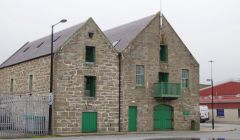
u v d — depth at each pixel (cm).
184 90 3869
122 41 3719
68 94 3150
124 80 3488
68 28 3669
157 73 3706
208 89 6444
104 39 3391
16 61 3928
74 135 2997
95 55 3325
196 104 3934
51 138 2672
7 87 4078
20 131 2923
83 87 3241
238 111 5838
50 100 2945
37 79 3381
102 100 3344
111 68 3419
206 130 3853
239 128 4294
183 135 3047
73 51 3200
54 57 3105
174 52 3844
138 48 3603
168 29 3825
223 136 2866
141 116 3569
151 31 3709
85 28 3284
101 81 3350
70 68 3173
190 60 3944
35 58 3425
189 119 3872
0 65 4341
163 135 3059
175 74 3828
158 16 3775
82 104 3225
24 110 2961
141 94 3584
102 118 3334
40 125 3002
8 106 2909
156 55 3719
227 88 6112
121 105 3450
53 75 3100
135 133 3328
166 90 3631
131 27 3922
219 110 6153
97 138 2636
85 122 3241
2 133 2838
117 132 3331
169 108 3778
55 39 3547
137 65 3594
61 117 3097
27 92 3566
